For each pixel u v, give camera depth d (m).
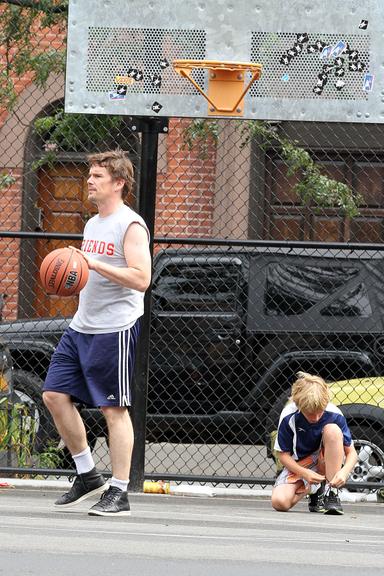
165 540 15.21
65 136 29.42
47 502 20.14
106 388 17.34
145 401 21.78
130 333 17.38
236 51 21.81
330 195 30.53
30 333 26.89
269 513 20.17
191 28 21.80
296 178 34.47
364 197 35.44
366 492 22.56
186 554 14.01
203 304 26.33
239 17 21.80
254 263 26.34
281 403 25.92
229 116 21.70
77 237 22.17
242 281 26.33
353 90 21.86
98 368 17.28
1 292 33.88
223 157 32.50
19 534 15.15
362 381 24.64
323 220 35.03
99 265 17.05
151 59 21.78
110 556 13.63
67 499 18.08
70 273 16.98
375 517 20.27
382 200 35.53
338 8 21.80
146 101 21.77
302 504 22.05
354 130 34.91
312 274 26.19
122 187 17.52
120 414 17.48
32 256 35.66
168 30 21.78
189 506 20.70
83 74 21.84
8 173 33.81
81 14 21.81
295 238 34.88
